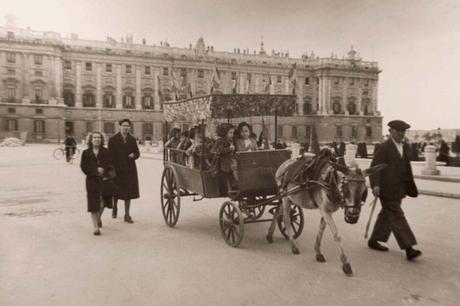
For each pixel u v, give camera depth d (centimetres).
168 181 961
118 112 8019
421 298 512
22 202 1238
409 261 660
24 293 530
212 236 834
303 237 820
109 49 7944
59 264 647
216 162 784
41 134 7338
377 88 9612
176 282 566
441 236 820
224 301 502
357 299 508
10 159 3206
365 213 1081
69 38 7800
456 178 1709
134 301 503
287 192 694
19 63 7262
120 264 646
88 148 848
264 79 8856
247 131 834
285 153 807
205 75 8475
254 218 867
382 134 9600
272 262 654
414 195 700
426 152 1934
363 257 682
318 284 558
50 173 2114
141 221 984
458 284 559
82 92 7825
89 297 516
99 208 843
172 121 1070
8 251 721
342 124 9206
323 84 9131
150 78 8225
